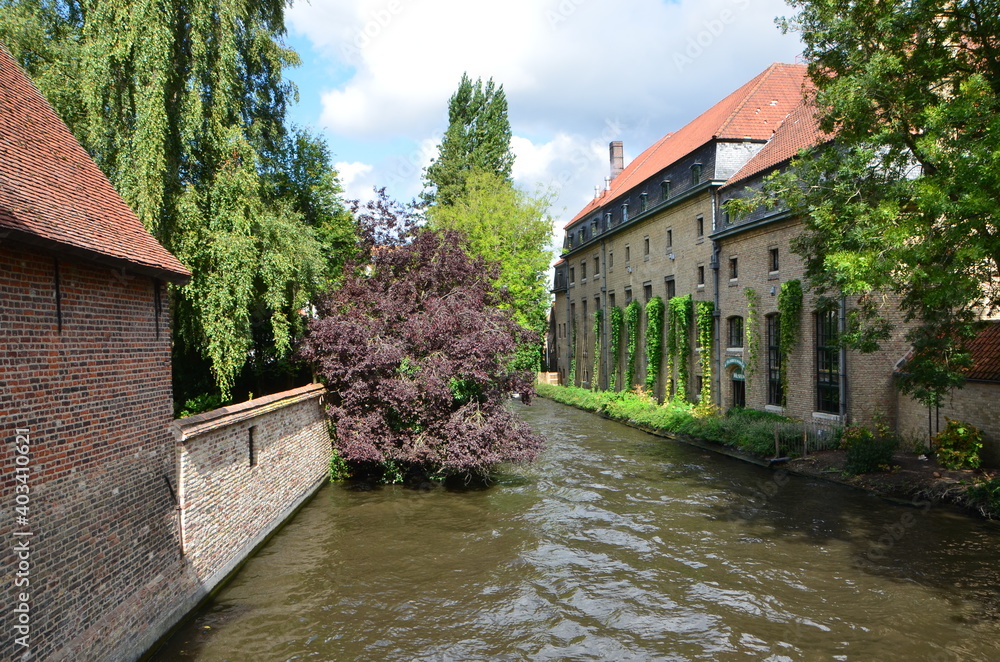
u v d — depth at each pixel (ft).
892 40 35.32
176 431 28.99
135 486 25.38
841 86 35.88
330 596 32.32
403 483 56.65
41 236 19.27
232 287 43.83
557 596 32.50
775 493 50.85
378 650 26.94
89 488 22.21
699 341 87.76
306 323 56.75
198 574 30.60
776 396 74.23
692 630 28.71
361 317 55.06
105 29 39.86
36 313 20.07
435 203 135.23
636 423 88.33
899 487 47.80
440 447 54.19
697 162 89.86
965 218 30.42
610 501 50.14
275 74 49.60
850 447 55.42
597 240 132.16
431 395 51.78
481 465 53.98
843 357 61.87
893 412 58.85
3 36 41.06
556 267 172.24
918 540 38.47
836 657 25.93
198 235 43.80
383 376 53.11
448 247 62.13
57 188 24.86
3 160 22.47
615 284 123.65
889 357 58.70
